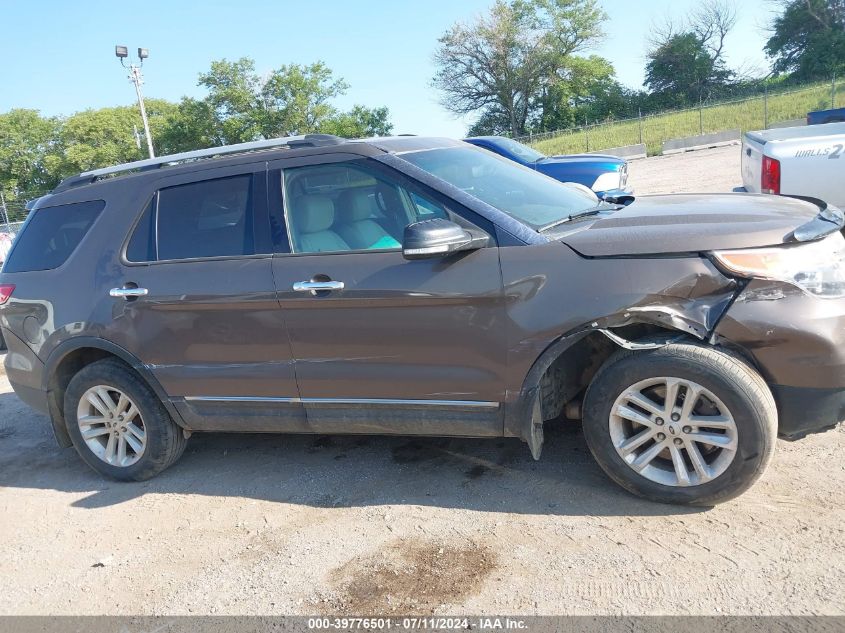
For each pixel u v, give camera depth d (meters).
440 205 3.49
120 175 4.44
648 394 3.25
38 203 4.72
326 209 3.74
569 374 3.60
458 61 56.72
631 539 3.09
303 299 3.60
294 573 3.20
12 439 5.58
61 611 3.16
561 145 36.88
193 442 4.95
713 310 3.02
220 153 4.11
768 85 54.28
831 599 2.57
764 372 3.03
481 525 3.37
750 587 2.69
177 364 4.03
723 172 18.80
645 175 21.39
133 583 3.30
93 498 4.30
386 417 3.66
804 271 2.98
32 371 4.52
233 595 3.09
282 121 47.94
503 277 3.25
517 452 4.07
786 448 3.74
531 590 2.85
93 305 4.21
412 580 3.02
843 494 3.24
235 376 3.91
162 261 4.06
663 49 56.81
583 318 3.13
